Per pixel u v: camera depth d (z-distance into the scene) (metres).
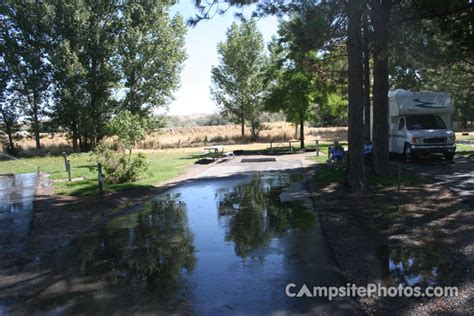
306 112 28.70
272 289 4.64
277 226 7.55
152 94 36.84
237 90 46.03
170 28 36.97
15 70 34.00
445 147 16.91
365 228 7.09
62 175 17.11
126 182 13.92
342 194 10.24
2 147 35.78
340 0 9.25
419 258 5.50
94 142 35.72
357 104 10.28
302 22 9.70
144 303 4.38
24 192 13.06
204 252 6.14
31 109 36.34
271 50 32.16
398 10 10.92
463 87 22.61
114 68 35.97
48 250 6.51
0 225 8.41
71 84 33.50
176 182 14.40
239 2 9.06
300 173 15.57
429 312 4.01
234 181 14.10
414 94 18.08
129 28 35.00
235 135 48.78
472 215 7.56
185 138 47.62
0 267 5.74
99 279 5.15
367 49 12.75
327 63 18.58
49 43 34.00
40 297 4.64
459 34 11.88
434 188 10.48
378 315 3.99
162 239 6.97
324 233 6.91
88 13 34.25
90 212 9.45
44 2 33.66
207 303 4.33
